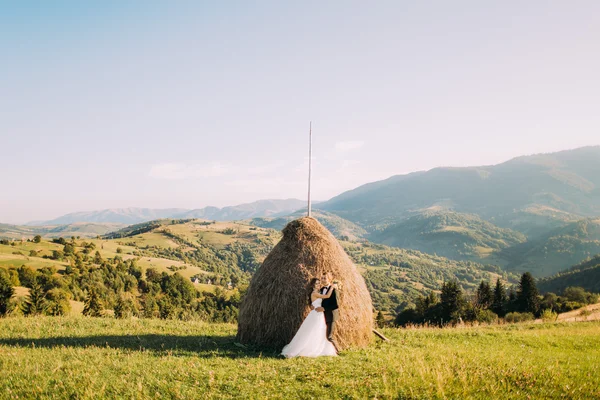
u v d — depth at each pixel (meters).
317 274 11.91
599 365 10.02
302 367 8.82
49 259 158.50
